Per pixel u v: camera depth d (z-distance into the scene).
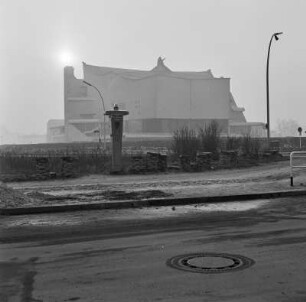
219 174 21.91
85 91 159.50
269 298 4.74
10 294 4.99
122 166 23.33
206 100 155.88
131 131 155.75
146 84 151.75
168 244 7.34
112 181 18.91
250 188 14.88
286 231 8.27
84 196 13.30
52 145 80.88
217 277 5.48
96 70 163.62
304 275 5.54
